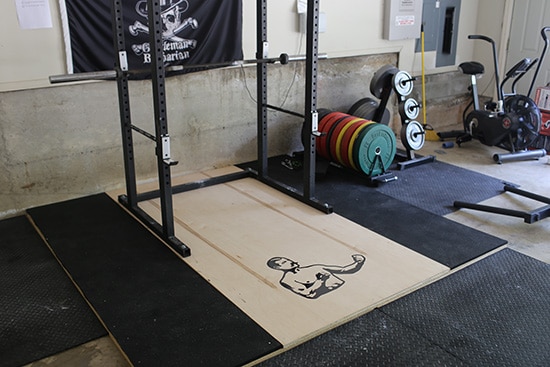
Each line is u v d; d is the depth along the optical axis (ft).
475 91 18.06
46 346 8.07
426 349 7.90
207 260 10.31
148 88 13.89
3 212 12.67
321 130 15.14
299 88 16.75
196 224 11.88
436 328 8.38
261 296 9.09
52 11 12.04
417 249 10.71
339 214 12.45
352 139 14.11
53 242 11.12
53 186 13.16
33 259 10.70
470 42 21.01
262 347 7.77
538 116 16.33
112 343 8.20
